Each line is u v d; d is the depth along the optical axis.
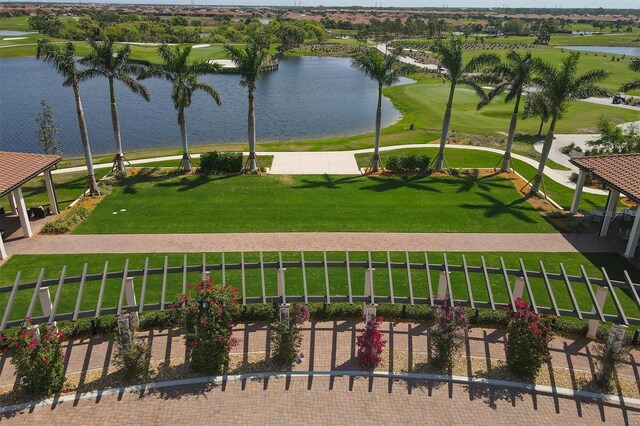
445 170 31.94
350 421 11.57
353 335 14.70
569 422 11.66
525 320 12.88
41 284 14.16
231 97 62.94
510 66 30.30
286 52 110.88
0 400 12.00
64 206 25.77
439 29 149.38
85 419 11.47
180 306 13.33
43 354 11.95
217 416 11.62
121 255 20.23
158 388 12.44
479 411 11.93
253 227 23.08
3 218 23.97
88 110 53.59
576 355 14.01
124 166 30.84
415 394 12.43
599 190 29.58
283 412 11.78
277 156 35.44
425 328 15.11
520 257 20.67
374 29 151.00
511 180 30.64
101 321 14.66
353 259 20.03
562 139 42.28
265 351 13.93
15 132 44.81
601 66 86.12
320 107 58.38
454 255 20.67
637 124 47.16
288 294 17.31
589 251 21.42
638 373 13.36
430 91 67.38
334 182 29.77
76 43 99.25
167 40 108.12
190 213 24.67
